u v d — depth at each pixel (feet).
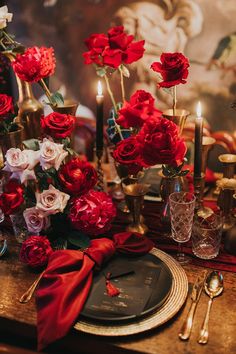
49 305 2.77
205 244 3.39
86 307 2.79
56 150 3.13
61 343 2.77
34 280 3.22
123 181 3.92
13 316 2.88
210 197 4.35
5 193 3.31
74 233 3.43
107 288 2.94
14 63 3.49
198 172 3.55
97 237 3.75
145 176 4.57
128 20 4.50
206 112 4.50
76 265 3.05
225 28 4.17
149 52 4.52
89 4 4.57
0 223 4.00
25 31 4.92
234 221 3.76
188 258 3.42
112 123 3.81
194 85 4.46
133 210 3.69
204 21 4.23
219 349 2.57
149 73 4.58
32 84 5.08
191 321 2.75
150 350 2.58
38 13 4.78
